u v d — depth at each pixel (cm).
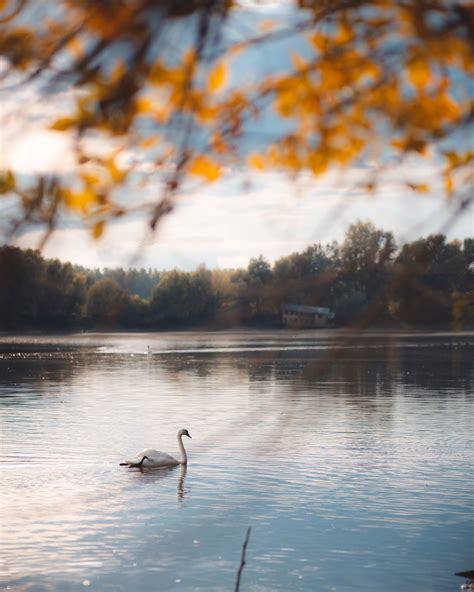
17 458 1967
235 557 1198
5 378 4484
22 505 1496
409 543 1259
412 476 1728
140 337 10831
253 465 1848
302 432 2331
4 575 1123
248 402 3256
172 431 2478
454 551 1219
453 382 4069
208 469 1817
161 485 1667
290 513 1437
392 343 8244
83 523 1374
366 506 1475
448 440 2203
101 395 3547
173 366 5419
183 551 1225
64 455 2017
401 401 3212
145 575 1125
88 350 7506
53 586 1084
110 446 2170
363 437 2250
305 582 1098
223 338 10831
